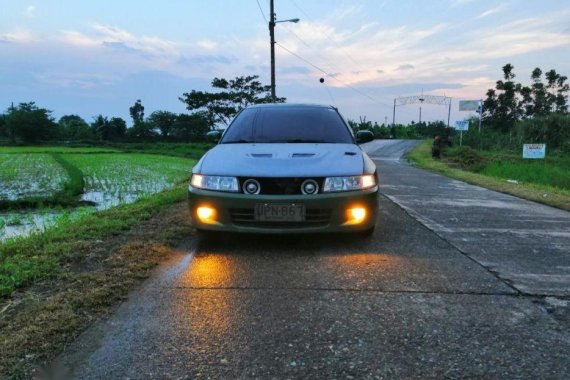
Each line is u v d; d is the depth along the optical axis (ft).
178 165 76.23
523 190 30.73
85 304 9.20
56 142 209.97
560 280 11.19
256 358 7.22
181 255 13.15
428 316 8.91
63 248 13.19
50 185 46.44
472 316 8.93
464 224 18.25
